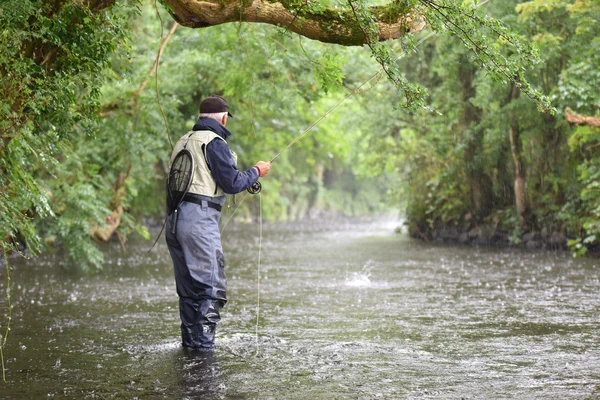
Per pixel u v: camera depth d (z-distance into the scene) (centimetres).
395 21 768
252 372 678
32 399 588
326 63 866
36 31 741
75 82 810
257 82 1917
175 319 1010
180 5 762
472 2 723
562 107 2130
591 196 2002
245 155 3192
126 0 921
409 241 3033
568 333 879
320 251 2486
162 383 637
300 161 4966
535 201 2550
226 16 768
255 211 5362
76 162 1650
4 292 1338
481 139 2741
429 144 2786
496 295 1251
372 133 2986
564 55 2189
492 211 2808
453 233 2975
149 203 3262
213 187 809
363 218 6119
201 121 827
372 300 1195
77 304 1168
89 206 1723
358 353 765
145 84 1866
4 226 691
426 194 3116
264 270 1777
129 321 991
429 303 1155
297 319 999
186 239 795
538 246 2503
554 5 1934
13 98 699
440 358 738
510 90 2461
